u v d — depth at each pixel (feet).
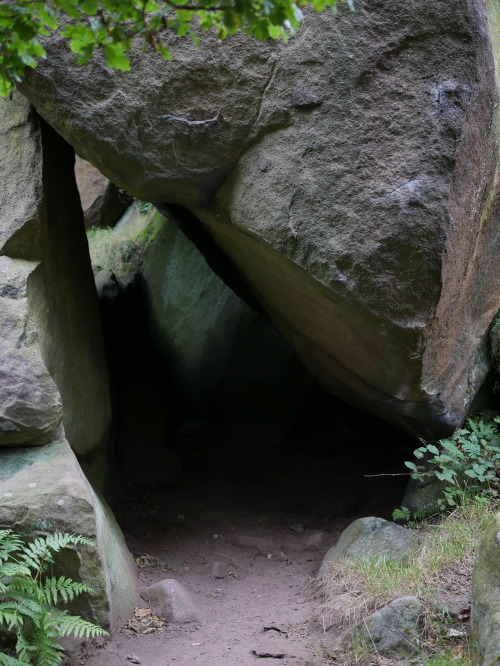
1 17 7.67
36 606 11.44
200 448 24.47
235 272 20.89
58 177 17.49
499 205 15.37
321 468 23.50
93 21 7.70
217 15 7.70
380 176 13.39
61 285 17.40
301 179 13.76
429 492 16.79
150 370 27.43
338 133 13.51
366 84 13.34
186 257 28.45
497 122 14.19
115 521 17.04
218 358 26.23
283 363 25.53
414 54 13.21
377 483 21.84
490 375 18.28
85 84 14.20
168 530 19.13
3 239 16.25
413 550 14.65
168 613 14.06
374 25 13.19
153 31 7.72
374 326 14.12
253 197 14.33
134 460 22.12
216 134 14.16
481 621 10.78
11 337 14.61
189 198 15.15
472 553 13.75
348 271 13.62
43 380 14.33
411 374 15.02
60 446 14.32
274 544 18.28
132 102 14.11
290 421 25.35
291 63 13.62
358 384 17.46
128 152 14.40
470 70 13.16
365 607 13.09
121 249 30.12
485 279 16.10
